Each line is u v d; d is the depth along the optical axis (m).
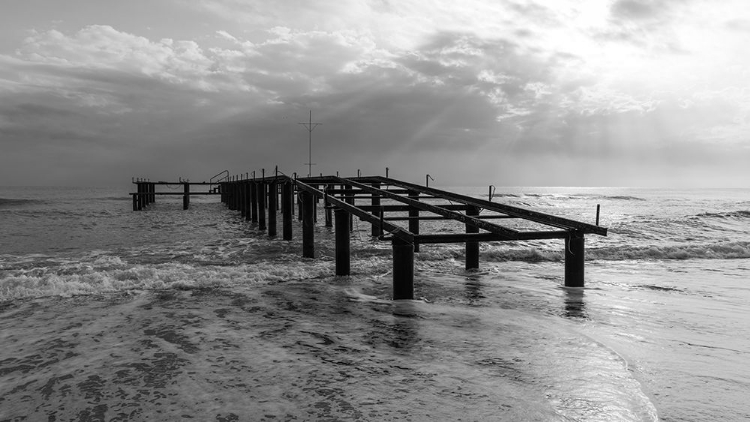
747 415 4.02
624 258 14.93
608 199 82.44
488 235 8.93
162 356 5.71
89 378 5.03
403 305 8.44
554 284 10.45
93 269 12.78
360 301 8.80
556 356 5.55
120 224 30.72
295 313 7.88
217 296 9.27
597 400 4.30
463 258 14.97
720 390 4.55
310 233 15.58
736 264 13.66
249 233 25.09
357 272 12.05
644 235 22.94
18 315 7.78
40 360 5.61
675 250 15.55
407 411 4.13
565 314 7.68
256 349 5.94
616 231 24.33
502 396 4.41
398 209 13.45
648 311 7.86
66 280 10.57
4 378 5.06
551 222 10.39
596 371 5.04
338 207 11.58
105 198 79.06
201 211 47.22
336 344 6.13
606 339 6.27
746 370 5.10
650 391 4.53
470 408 4.16
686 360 5.41
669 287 10.05
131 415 4.17
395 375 4.99
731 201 74.44
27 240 21.44
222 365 5.38
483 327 6.88
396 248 8.81
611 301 8.69
